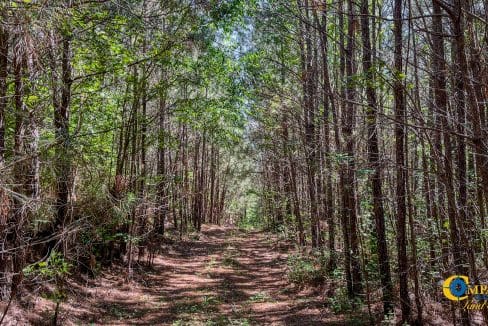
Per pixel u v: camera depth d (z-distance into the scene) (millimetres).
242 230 42812
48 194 6840
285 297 12812
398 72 4855
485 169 3158
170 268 17641
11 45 5836
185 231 29141
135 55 10422
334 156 8461
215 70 14594
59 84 6512
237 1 10875
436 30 5148
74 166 6914
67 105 8828
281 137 16875
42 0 5090
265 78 14539
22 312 7770
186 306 11766
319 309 10953
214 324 9875
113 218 9266
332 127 11688
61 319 8578
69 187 7219
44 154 5938
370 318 8844
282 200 23438
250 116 17312
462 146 6039
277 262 19062
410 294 9195
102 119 12586
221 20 11547
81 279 11688
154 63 11625
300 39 12383
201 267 18719
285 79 14773
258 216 43188
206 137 28031
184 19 11398
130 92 13117
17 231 5914
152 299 12422
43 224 7727
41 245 8492
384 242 9250
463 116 4980
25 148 6230
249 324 9945
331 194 12469
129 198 9930
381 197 8938
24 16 4965
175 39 11039
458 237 5602
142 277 14680
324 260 13117
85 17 7977
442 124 4238
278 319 10328
